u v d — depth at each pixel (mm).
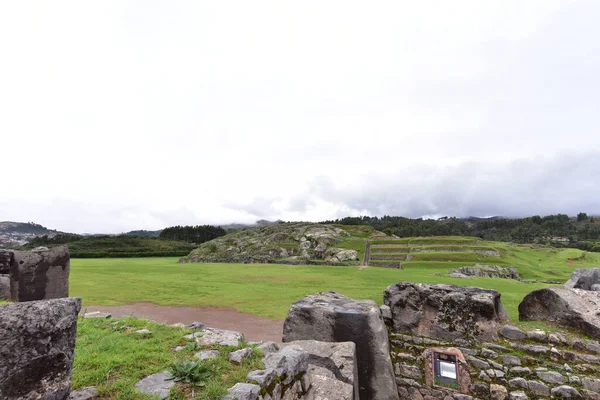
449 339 6906
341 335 7031
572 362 5781
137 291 18219
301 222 93625
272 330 11148
